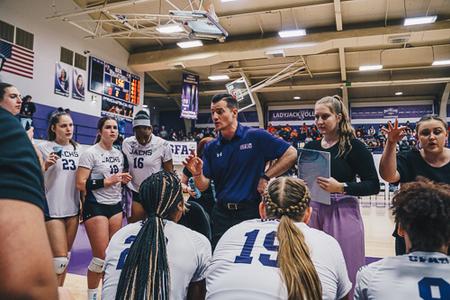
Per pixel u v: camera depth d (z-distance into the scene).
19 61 9.06
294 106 18.02
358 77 15.05
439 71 14.26
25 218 0.49
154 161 3.19
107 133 2.99
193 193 2.90
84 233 6.26
